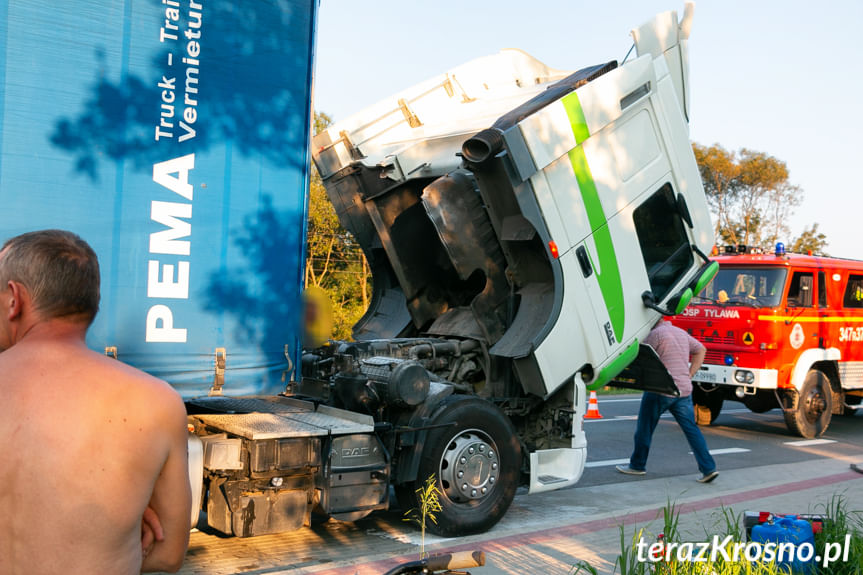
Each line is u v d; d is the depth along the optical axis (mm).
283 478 5090
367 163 7609
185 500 2062
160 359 4730
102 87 4543
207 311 4887
